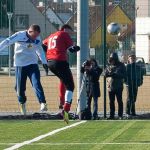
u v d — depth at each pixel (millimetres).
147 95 69125
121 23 51844
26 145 32750
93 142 33812
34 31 43031
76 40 50875
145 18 59375
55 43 40156
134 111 49625
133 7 52844
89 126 42031
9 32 53406
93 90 47812
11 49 62125
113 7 53156
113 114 48344
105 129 40156
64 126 42062
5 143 33594
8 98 67625
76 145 32625
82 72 48312
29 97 68688
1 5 53375
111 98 48500
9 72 72250
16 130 39781
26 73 44844
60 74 39906
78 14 48719
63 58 39969
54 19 66312
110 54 51125
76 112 49719
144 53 60125
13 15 55000
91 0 54219
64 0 65500
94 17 53750
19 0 57594
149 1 58969
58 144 33062
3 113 52531
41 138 35656
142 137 35906
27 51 44531
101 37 51375
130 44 52625
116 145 32562
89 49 51094
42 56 42094
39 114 47938
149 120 46812
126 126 42031
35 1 61406
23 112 47594
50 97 68250
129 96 49844
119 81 48375
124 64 49844
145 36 59500
